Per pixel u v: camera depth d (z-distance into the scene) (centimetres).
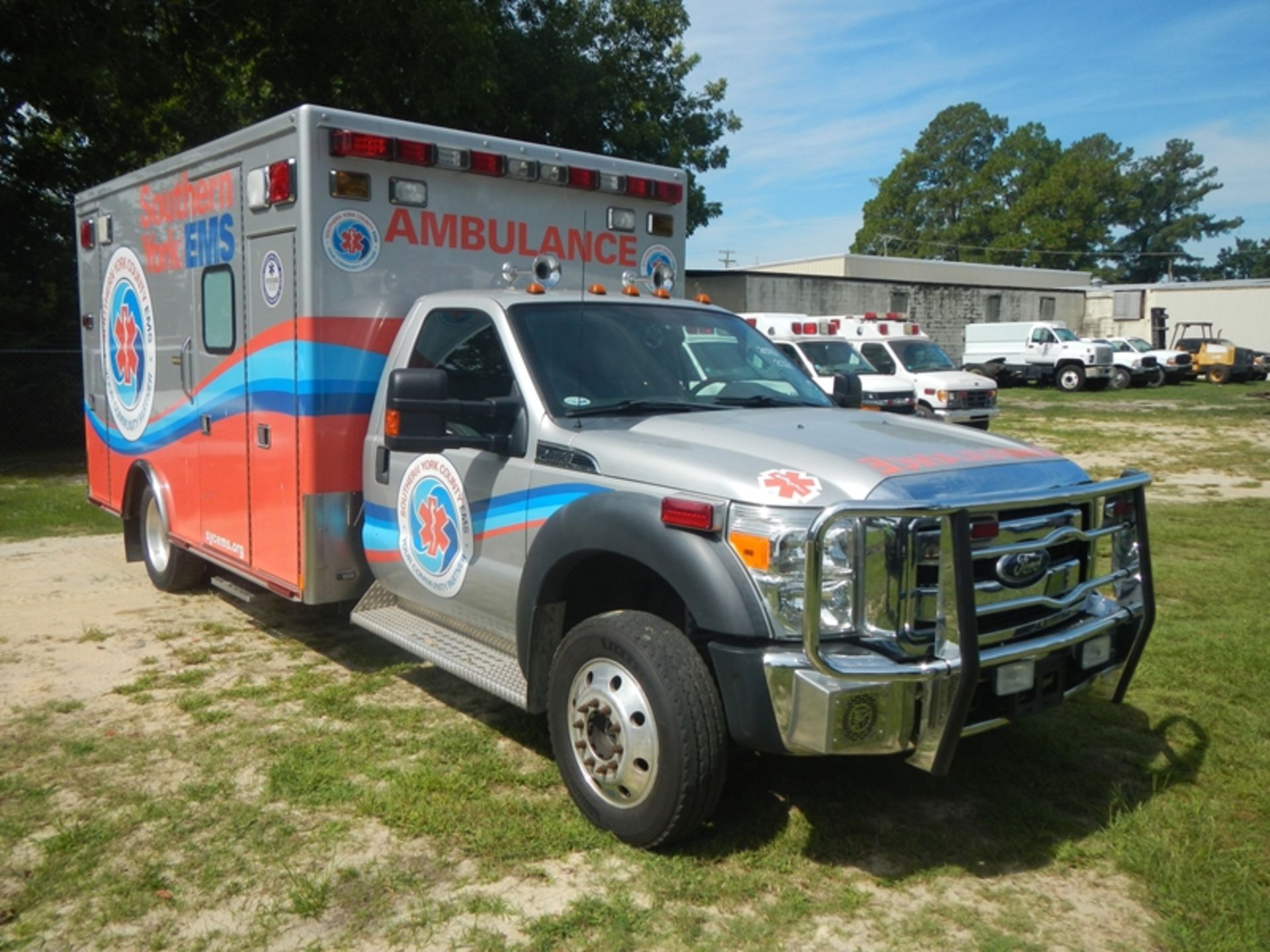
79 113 1716
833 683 347
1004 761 477
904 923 353
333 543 553
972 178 9169
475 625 495
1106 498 421
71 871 385
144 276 727
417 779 452
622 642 389
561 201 615
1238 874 376
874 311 3794
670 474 395
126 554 801
